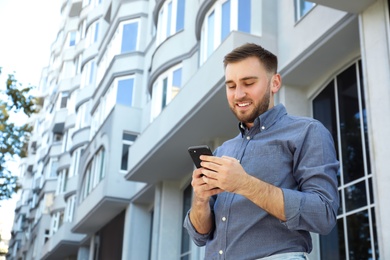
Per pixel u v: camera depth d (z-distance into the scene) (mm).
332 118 9953
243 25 11727
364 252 8484
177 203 16000
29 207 47625
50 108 46125
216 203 2520
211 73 11242
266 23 11070
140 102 20625
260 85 2490
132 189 18594
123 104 20797
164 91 16484
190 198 15688
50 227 33344
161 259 15281
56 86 43219
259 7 11273
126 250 17922
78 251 27109
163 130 13695
